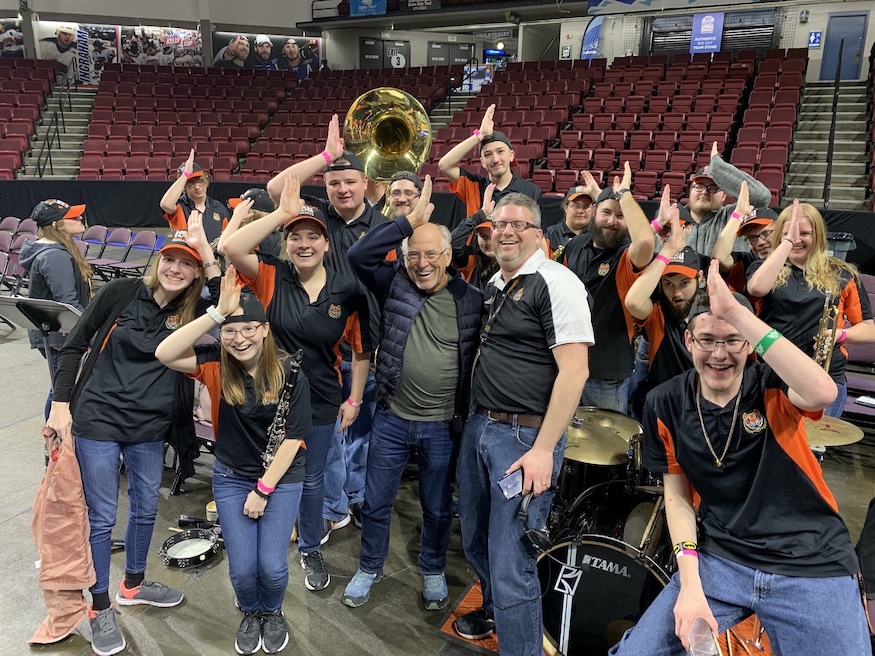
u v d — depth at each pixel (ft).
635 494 7.77
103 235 26.71
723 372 5.54
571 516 7.52
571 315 6.52
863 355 14.24
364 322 8.71
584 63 45.39
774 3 40.19
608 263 9.07
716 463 5.81
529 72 44.37
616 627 7.10
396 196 10.52
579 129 36.94
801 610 5.53
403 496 11.80
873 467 12.88
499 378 6.92
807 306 9.42
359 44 60.90
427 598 8.67
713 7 40.50
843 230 20.49
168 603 8.55
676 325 8.66
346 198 9.75
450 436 8.08
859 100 35.91
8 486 11.37
